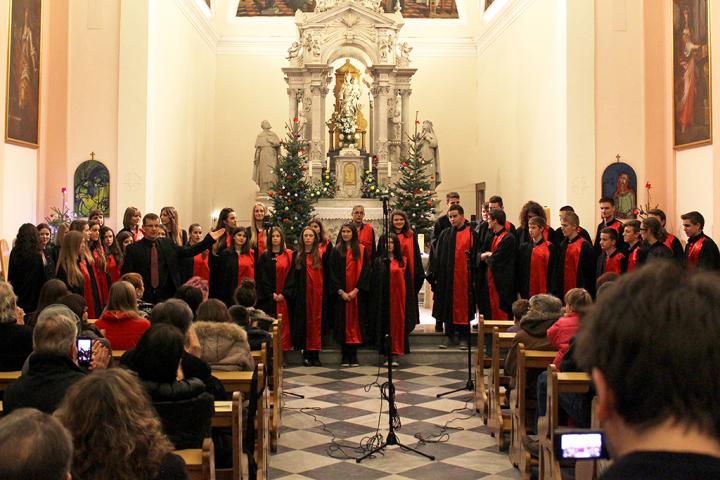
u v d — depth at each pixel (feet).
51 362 12.37
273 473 20.27
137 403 8.37
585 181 47.88
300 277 35.78
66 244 26.55
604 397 3.59
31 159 46.78
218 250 34.32
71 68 49.16
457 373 34.09
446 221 38.55
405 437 23.76
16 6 43.32
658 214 31.09
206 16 66.18
